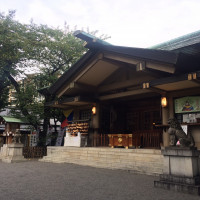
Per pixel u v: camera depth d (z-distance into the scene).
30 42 15.01
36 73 16.89
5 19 14.75
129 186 5.94
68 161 11.40
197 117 9.50
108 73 12.80
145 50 8.88
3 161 12.69
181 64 8.15
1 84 17.03
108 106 14.34
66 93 14.15
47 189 5.66
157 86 9.45
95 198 4.81
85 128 13.44
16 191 5.47
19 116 15.12
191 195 5.04
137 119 14.71
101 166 9.62
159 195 5.05
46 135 16.73
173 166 5.77
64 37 17.33
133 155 9.11
